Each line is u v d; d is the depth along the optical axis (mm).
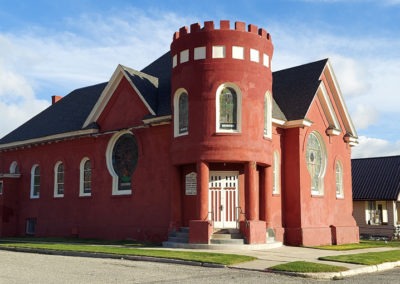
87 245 24406
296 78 30734
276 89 30828
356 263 18406
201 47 24500
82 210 31062
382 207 43062
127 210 28406
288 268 16344
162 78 30656
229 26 24500
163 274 15320
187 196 25531
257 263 17953
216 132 23781
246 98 24188
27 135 36625
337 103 32406
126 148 29438
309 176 28625
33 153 35438
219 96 24219
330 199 30484
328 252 23031
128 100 29078
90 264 17719
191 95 24438
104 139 30250
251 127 24156
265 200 25703
